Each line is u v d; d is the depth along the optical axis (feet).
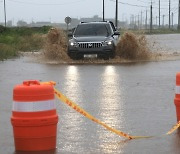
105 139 52.29
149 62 161.27
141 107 73.31
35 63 162.91
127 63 156.97
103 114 67.67
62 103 78.02
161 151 46.83
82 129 57.62
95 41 161.38
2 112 70.28
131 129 57.47
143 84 101.96
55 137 46.85
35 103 44.68
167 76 117.39
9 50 204.13
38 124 44.96
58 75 121.70
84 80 110.42
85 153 46.42
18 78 116.06
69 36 170.40
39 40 284.20
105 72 127.75
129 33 169.68
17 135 45.62
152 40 238.27
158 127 58.34
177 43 333.83
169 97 83.46
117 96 85.25
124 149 47.91
